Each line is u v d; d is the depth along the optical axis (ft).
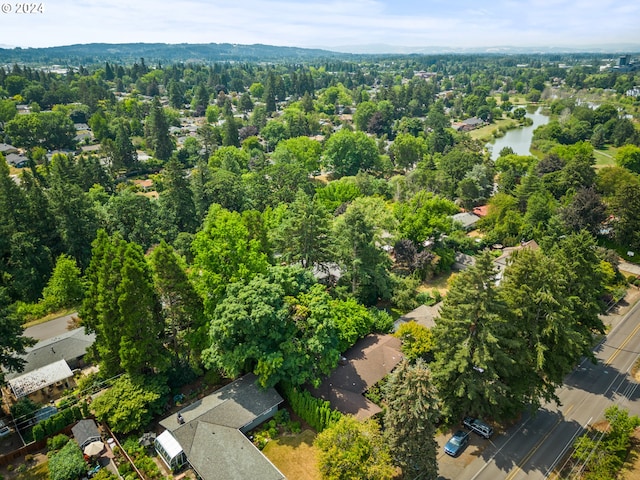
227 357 127.44
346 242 181.68
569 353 128.47
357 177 341.82
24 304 189.88
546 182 308.60
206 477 105.70
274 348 130.21
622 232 246.68
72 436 123.75
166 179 274.57
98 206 268.62
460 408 130.21
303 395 128.36
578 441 121.70
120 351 126.21
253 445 115.34
